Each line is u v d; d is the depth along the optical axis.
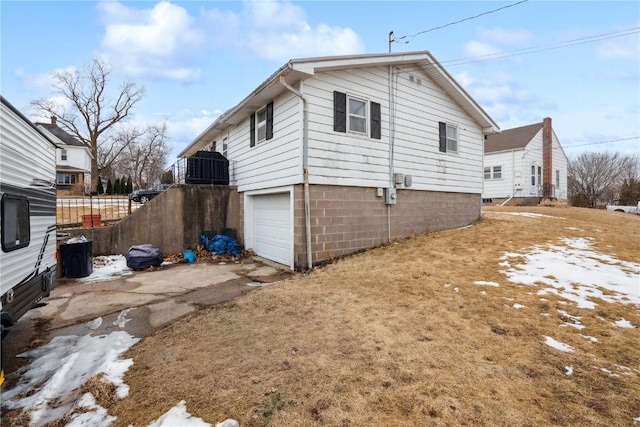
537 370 2.96
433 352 3.31
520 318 4.09
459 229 10.33
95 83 34.88
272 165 8.68
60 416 2.58
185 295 5.80
